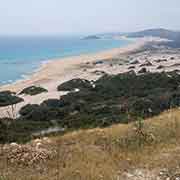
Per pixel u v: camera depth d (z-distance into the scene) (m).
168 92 41.69
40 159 9.22
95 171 8.33
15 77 81.94
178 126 12.40
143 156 9.61
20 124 28.23
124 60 102.62
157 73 58.81
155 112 28.52
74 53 151.00
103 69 81.88
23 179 7.77
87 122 28.31
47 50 177.38
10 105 45.94
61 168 8.59
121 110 31.70
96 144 11.00
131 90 49.03
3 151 9.70
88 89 52.81
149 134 11.29
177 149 9.98
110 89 50.25
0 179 7.66
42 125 29.02
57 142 11.22
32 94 54.00
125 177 8.10
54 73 81.75
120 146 10.64
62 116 35.69
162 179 7.95
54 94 53.16
